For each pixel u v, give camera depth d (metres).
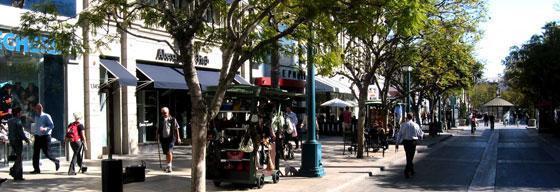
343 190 13.11
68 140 14.25
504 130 55.44
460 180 15.13
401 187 13.70
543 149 27.41
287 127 19.52
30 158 15.97
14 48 15.34
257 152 12.78
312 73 14.85
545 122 45.16
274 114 14.36
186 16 10.07
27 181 12.78
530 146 29.75
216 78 24.47
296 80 32.03
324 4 10.37
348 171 16.27
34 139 14.48
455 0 21.17
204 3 9.80
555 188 13.58
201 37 14.59
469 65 30.67
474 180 15.15
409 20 10.20
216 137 12.77
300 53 13.62
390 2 10.27
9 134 12.99
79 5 16.92
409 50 21.55
